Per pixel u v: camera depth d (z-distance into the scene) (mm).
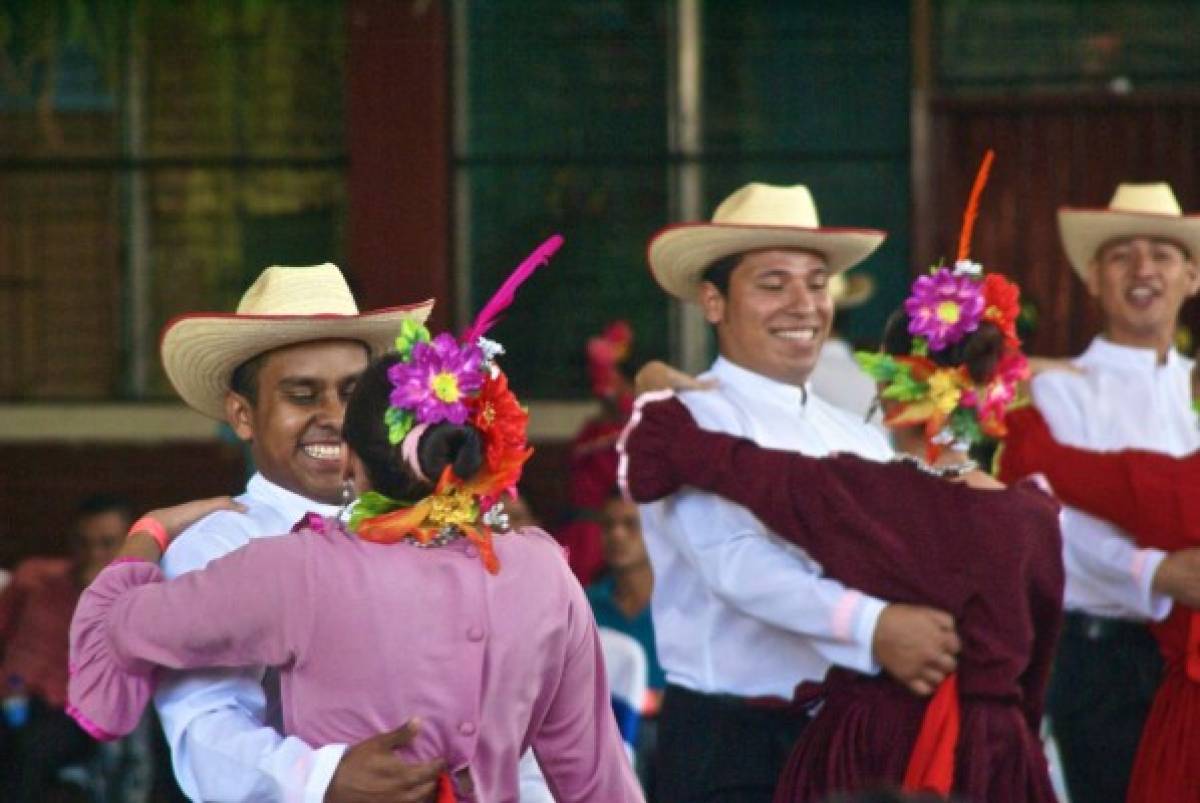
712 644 14953
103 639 11070
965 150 27219
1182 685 16938
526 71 27781
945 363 13352
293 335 12312
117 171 28188
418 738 10609
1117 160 27047
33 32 28141
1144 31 26969
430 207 27469
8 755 22266
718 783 14820
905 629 13164
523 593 10906
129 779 21812
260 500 12406
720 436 14312
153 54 28109
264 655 10727
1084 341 27141
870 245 15461
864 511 13508
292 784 10555
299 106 28016
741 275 15336
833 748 13508
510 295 10984
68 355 28266
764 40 27547
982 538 13227
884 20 27375
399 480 10734
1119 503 17250
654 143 27734
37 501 27953
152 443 27859
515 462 10773
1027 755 13320
